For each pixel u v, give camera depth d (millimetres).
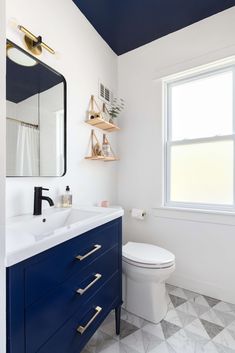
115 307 1262
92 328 1027
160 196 1960
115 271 1257
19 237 741
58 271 790
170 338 1270
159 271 1355
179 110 1967
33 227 1055
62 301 815
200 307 1576
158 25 1796
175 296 1722
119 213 1275
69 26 1519
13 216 1111
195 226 1789
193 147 1881
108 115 2033
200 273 1770
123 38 1961
